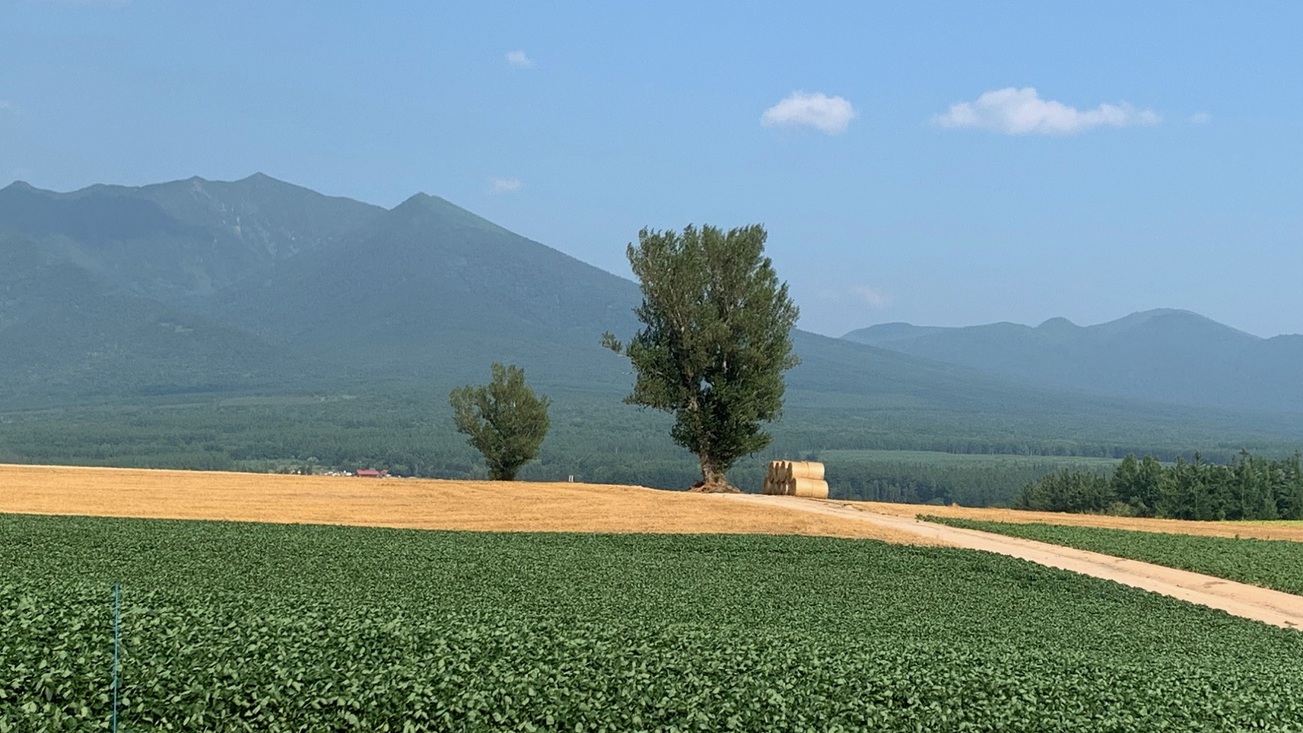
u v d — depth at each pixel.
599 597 31.88
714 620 29.31
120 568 32.22
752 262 74.75
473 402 91.62
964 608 34.66
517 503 60.97
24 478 61.91
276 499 58.78
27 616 20.83
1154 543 52.69
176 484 63.03
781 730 17.73
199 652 19.09
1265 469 141.38
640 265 74.44
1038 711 19.38
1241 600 40.03
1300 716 20.81
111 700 17.16
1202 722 19.69
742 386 73.50
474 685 18.28
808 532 52.94
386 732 16.97
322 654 19.62
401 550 40.16
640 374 74.19
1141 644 29.81
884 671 21.66
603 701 18.19
